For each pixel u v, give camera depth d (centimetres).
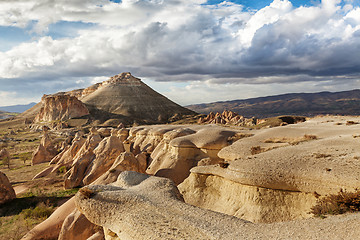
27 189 4341
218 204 2133
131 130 6481
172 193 1521
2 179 3731
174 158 3831
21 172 5847
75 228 2277
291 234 966
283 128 3528
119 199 1425
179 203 1358
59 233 2523
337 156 1744
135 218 1240
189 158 3769
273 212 1703
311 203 1565
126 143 5897
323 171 1573
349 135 2470
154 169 4088
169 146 4144
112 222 1309
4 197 3662
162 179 1734
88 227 2286
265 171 1806
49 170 5556
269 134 3269
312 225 1005
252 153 2547
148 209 1302
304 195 1620
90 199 1456
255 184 1814
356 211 1056
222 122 11875
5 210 3444
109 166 4312
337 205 1127
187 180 2550
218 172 2208
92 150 4706
